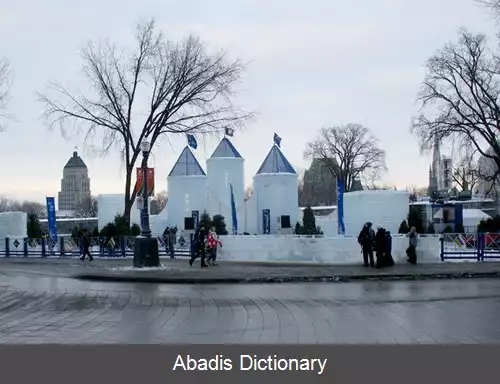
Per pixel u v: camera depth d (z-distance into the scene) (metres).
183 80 42.78
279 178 53.50
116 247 35.59
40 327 11.60
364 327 11.10
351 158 85.81
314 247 27.52
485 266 24.75
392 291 17.44
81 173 163.62
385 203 42.09
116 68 43.09
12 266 29.73
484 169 61.47
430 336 10.09
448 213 50.97
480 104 43.34
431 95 43.34
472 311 13.09
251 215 54.38
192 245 28.28
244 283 20.16
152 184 25.33
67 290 18.33
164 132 43.56
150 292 17.61
